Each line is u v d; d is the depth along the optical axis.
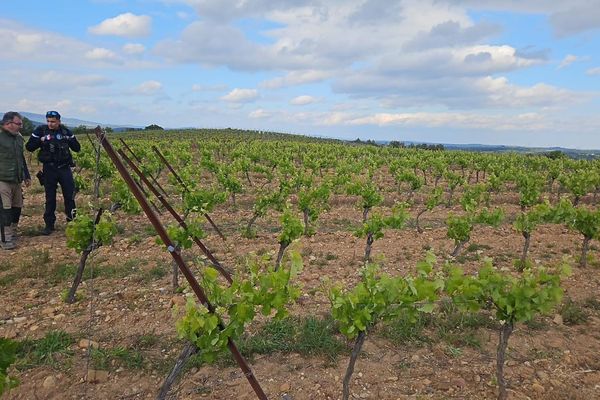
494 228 12.20
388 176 26.97
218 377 4.77
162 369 4.85
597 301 6.99
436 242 10.59
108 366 4.88
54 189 9.90
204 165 21.27
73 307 6.29
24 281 7.24
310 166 24.58
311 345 5.31
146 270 7.87
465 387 4.77
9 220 8.89
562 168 25.41
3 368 3.14
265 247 9.67
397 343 5.51
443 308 6.38
